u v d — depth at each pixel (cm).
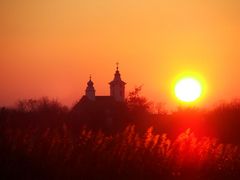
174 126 15562
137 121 15062
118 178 9462
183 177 9938
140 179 9594
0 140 9044
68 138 9462
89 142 9562
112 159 9588
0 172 8806
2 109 11200
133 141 9844
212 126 16850
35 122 12050
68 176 9138
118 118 14800
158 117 16250
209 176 10188
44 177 8988
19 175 8862
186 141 10300
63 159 9225
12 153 8956
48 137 9294
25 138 9150
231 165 10338
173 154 10069
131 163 9681
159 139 10219
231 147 11006
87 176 9306
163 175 9881
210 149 10369
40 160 9050
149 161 9844
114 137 9950
